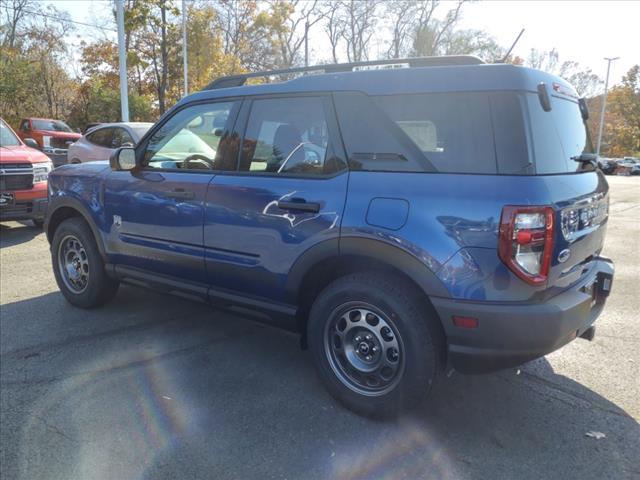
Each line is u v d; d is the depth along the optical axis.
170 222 3.61
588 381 3.30
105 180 4.09
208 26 28.98
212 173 3.42
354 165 2.79
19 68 28.45
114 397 3.06
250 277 3.22
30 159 7.54
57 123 19.09
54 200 4.54
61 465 2.42
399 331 2.63
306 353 3.73
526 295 2.34
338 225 2.74
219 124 3.48
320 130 2.95
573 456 2.52
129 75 31.14
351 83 2.87
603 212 3.12
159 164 3.82
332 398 3.05
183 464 2.44
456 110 2.52
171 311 4.56
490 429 2.76
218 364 3.53
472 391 3.17
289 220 2.95
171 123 3.78
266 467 2.43
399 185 2.59
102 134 10.54
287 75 3.39
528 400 3.06
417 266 2.49
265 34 35.16
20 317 4.36
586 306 2.57
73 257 4.57
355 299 2.78
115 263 4.17
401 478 2.36
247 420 2.83
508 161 2.37
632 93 55.72
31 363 3.49
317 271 2.99
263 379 3.32
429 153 2.56
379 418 2.82
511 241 2.29
